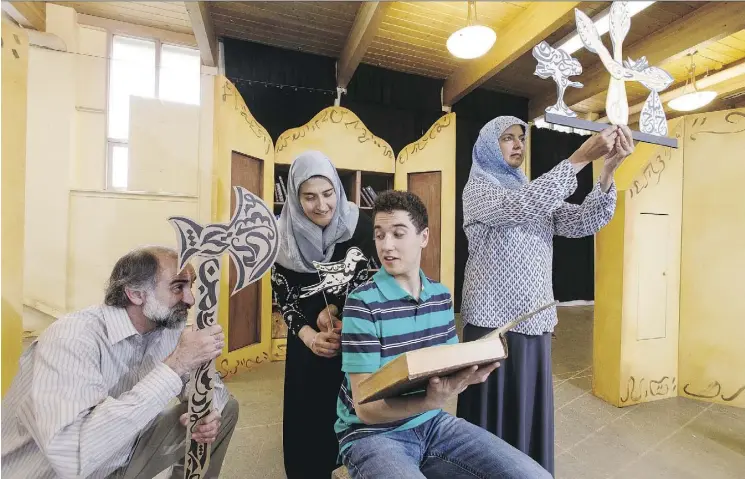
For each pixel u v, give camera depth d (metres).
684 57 3.62
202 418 1.00
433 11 2.95
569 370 2.85
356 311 0.95
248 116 2.53
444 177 2.94
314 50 3.54
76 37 2.07
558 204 1.15
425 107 3.93
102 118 2.06
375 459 0.84
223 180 2.32
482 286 1.29
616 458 1.73
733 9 2.76
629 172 2.27
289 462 1.43
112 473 1.04
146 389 0.86
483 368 0.80
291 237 1.32
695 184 2.34
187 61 3.69
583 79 3.89
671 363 2.38
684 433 1.96
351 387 0.94
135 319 0.97
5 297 1.10
